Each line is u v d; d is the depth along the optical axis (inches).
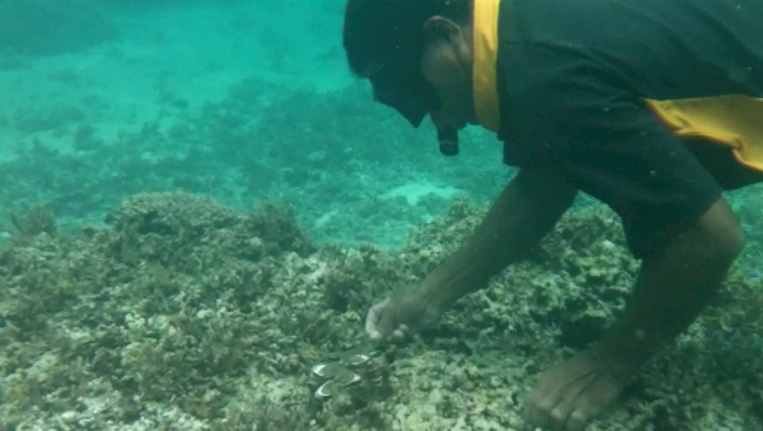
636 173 22.0
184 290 46.9
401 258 48.5
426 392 31.8
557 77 21.8
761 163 24.9
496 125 26.3
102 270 50.4
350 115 223.5
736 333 36.6
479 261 35.4
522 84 22.7
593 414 28.2
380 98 28.3
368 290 42.9
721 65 23.5
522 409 29.7
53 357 39.7
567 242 47.7
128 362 37.0
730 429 29.6
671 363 32.7
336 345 38.2
